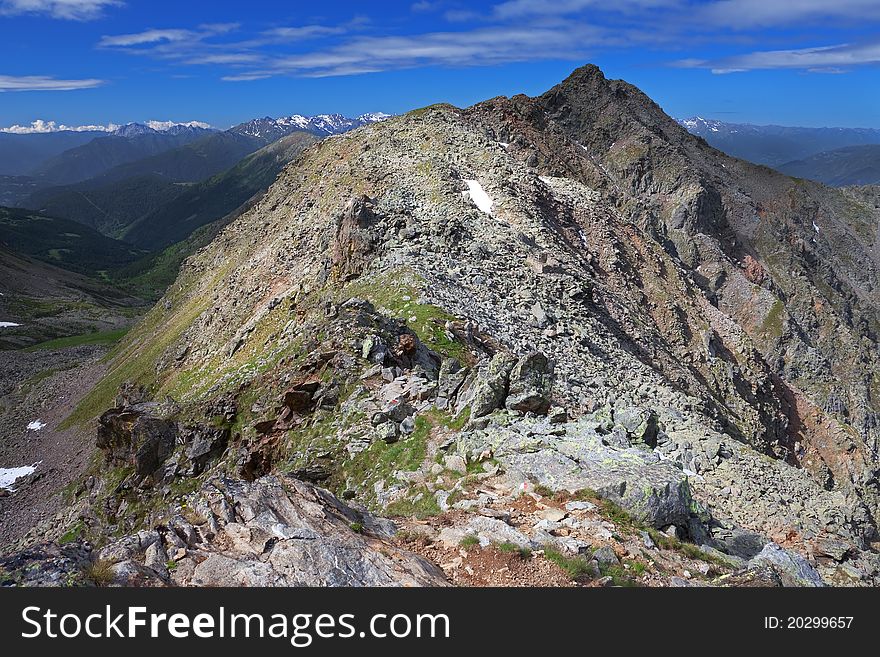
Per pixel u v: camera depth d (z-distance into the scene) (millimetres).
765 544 19953
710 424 47312
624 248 102312
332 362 38000
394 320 41781
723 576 16688
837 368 166125
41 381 144750
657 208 173625
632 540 17828
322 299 60281
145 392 88250
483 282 57625
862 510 33250
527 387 27562
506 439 24266
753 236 191500
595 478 20359
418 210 74812
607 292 77125
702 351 92625
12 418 123562
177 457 46156
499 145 117688
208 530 15633
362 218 65250
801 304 176625
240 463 36219
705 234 167250
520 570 15945
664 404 48750
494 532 17641
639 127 192125
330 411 34875
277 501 17375
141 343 129750
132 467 52750
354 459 28859
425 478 24391
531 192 92375
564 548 16828
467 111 157875
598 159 188375
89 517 50031
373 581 14266
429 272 54031
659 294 97812
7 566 12633
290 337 57562
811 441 97750
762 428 86000
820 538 27938
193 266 144375
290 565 14078
